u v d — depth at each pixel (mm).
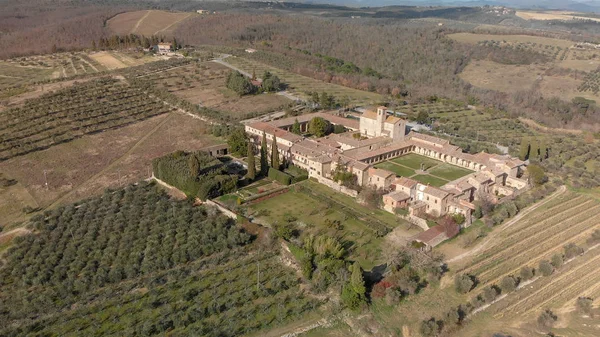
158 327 80188
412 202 122750
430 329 83438
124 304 86438
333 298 90625
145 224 110312
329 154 146250
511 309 91250
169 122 188500
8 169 141000
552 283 98812
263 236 106438
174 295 88875
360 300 88438
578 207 129500
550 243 111438
